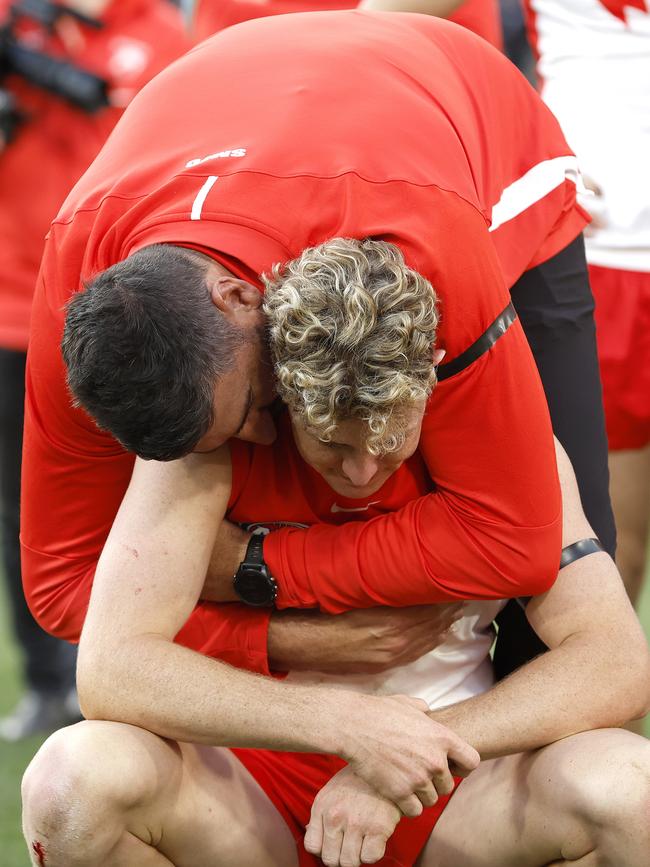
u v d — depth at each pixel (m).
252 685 8.94
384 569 9.18
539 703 9.12
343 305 7.88
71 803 8.72
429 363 8.16
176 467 9.14
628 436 13.37
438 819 9.79
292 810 9.95
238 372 8.09
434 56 9.95
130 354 7.84
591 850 8.85
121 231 8.76
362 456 8.16
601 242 13.20
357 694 9.02
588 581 9.44
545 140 10.55
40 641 15.65
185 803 9.22
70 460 9.42
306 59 9.45
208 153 8.91
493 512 8.92
